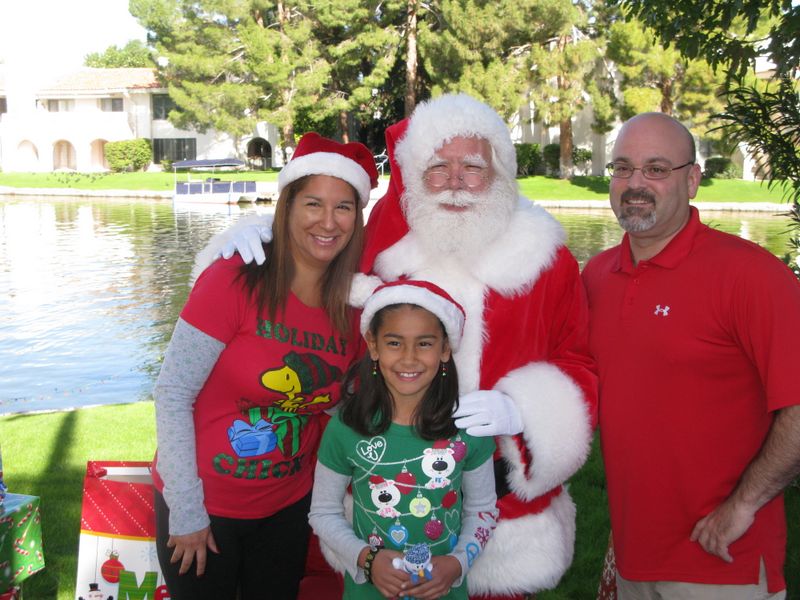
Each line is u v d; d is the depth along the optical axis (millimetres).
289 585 2877
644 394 2645
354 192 2684
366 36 33156
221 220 26375
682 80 29047
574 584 3959
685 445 2582
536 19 29578
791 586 3828
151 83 46438
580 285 2947
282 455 2721
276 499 2758
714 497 2568
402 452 2510
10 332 11062
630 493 2701
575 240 20422
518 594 2818
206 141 45781
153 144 46500
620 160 2686
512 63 31094
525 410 2658
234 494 2664
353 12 33188
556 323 2904
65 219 26641
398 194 2990
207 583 2680
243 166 44031
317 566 3258
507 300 2826
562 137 35438
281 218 2641
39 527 3322
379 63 33938
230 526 2678
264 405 2668
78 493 4859
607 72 32750
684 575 2611
